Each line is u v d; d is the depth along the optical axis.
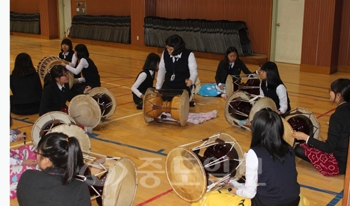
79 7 17.69
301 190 3.90
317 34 10.27
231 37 12.16
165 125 5.96
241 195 2.81
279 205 2.68
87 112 5.32
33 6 19.25
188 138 5.38
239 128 5.81
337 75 10.20
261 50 12.21
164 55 6.00
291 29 11.62
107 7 16.59
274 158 2.66
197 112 6.67
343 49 10.53
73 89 6.75
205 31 12.77
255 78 7.00
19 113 6.35
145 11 14.66
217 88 7.75
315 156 4.24
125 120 6.20
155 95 5.82
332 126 4.00
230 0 12.62
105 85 8.91
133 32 15.22
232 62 7.54
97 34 16.47
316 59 10.41
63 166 2.29
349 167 2.72
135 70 10.87
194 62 5.93
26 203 2.23
